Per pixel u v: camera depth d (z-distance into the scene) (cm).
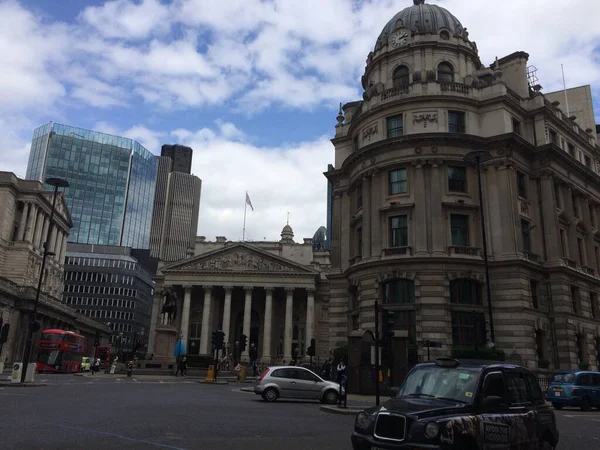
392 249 4375
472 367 1004
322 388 2688
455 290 4222
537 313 4316
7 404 1836
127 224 18712
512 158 4525
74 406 1878
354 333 3412
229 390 3434
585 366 4497
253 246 9888
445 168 4462
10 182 8412
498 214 4400
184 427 1442
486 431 891
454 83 4688
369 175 4734
